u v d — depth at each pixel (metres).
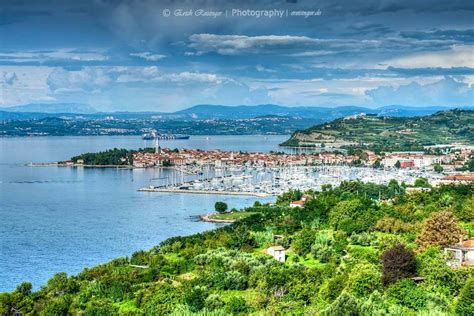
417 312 167.38
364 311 163.75
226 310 192.75
